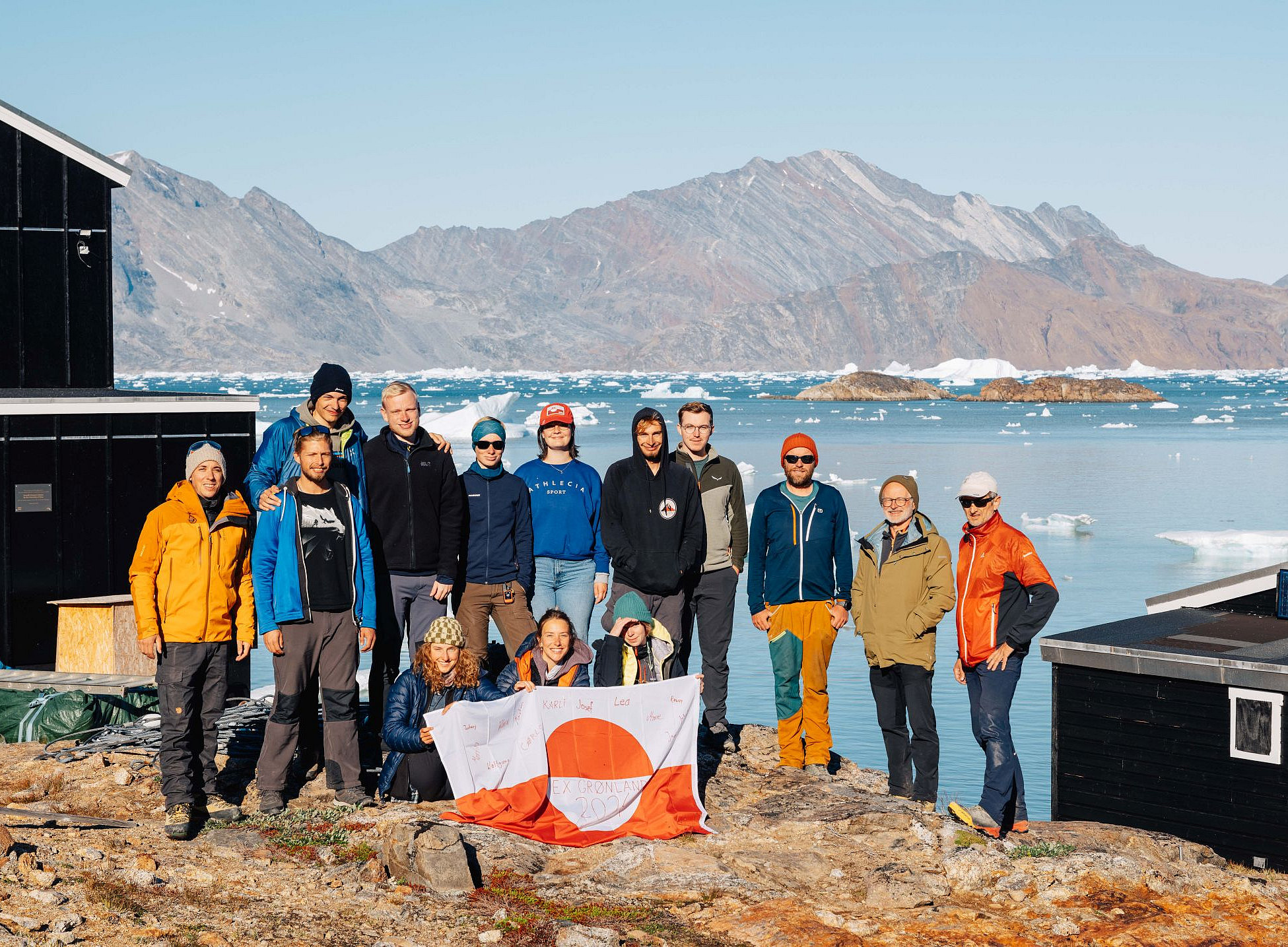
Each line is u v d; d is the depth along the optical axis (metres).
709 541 9.83
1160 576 32.94
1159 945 6.30
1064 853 7.60
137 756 8.84
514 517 9.09
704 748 10.09
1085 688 9.03
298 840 7.32
